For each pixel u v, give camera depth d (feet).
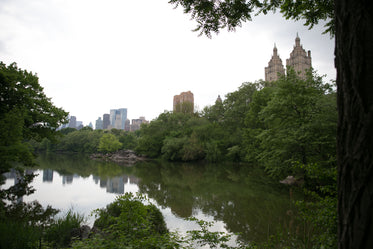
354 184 5.63
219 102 177.37
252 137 86.94
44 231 25.49
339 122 6.42
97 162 151.53
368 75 5.57
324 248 11.68
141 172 97.60
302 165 15.24
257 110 94.38
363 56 5.66
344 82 6.17
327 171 13.60
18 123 44.24
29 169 96.68
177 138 163.12
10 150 40.98
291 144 49.88
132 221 17.63
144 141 179.52
